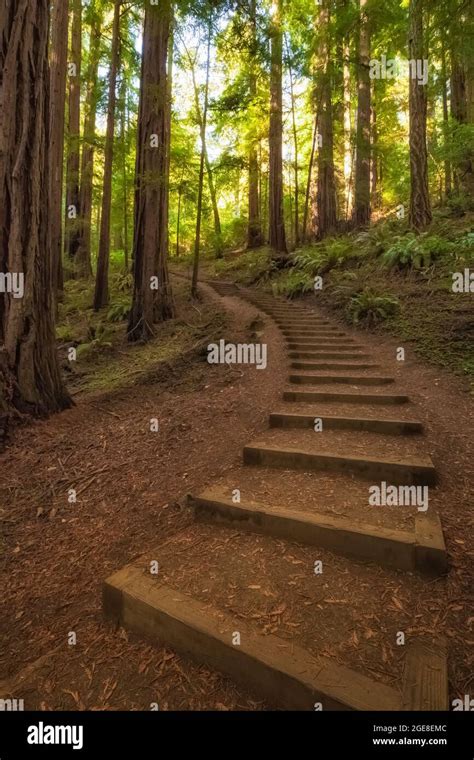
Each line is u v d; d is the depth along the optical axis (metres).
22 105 4.21
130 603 2.01
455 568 2.07
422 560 2.08
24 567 2.60
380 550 2.17
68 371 6.98
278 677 1.57
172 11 6.97
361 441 3.45
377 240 9.73
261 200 21.72
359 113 12.84
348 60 11.54
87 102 13.73
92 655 1.89
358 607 1.88
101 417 4.70
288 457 3.19
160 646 1.89
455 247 7.75
